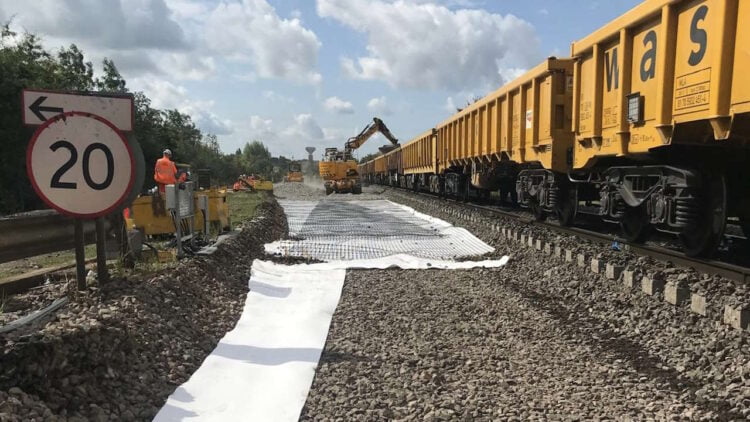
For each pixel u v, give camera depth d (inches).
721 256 315.9
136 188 226.2
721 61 236.4
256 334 242.5
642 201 322.7
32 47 1072.8
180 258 328.5
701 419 157.1
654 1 286.2
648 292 261.4
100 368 162.4
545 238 415.2
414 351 224.7
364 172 2908.5
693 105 259.3
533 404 173.0
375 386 187.6
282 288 342.0
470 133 750.5
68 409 143.3
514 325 259.8
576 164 406.9
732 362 186.2
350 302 309.3
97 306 212.4
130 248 293.1
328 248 514.0
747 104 225.3
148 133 1409.9
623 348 222.8
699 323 221.1
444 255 479.5
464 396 180.2
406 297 320.2
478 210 703.7
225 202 504.7
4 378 139.8
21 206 894.4
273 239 582.6
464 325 262.2
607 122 354.6
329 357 217.3
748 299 214.4
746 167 291.1
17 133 881.5
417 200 1074.1
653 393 179.2
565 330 249.6
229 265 365.7
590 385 188.1
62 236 259.4
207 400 171.8
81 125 199.3
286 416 162.4
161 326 214.5
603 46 359.6
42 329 176.1
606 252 337.1
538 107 479.5
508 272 386.3
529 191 533.0
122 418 149.7
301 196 1576.0
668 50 276.8
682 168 289.4
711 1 244.7
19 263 341.4
